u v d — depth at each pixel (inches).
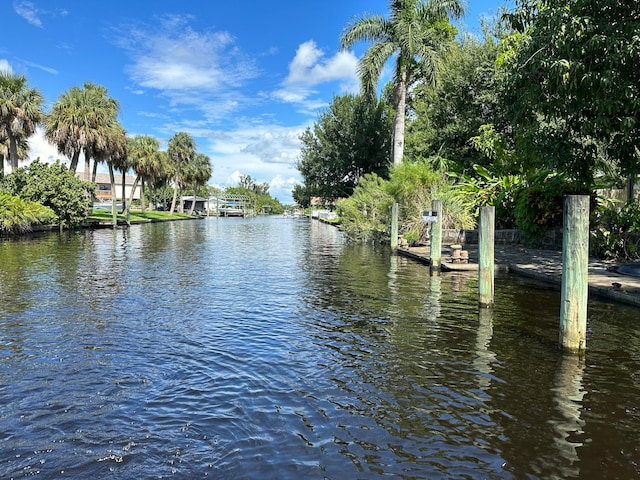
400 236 736.3
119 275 469.7
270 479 121.3
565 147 416.2
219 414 157.6
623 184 598.9
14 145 1235.2
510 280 408.5
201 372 196.1
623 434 144.1
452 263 502.6
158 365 204.7
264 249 781.9
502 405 164.1
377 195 869.2
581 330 211.0
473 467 127.2
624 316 273.3
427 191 732.0
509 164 721.0
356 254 686.5
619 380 184.7
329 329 261.6
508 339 239.6
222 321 281.1
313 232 1382.9
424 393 174.2
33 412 159.6
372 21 956.0
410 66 978.1
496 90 474.6
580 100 360.5
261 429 147.5
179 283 421.4
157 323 276.5
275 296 358.6
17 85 1214.3
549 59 338.3
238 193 4933.6
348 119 1366.9
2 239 941.2
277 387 180.2
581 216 208.2
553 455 133.0
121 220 1626.5
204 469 125.9
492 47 805.9
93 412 159.5
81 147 1412.4
